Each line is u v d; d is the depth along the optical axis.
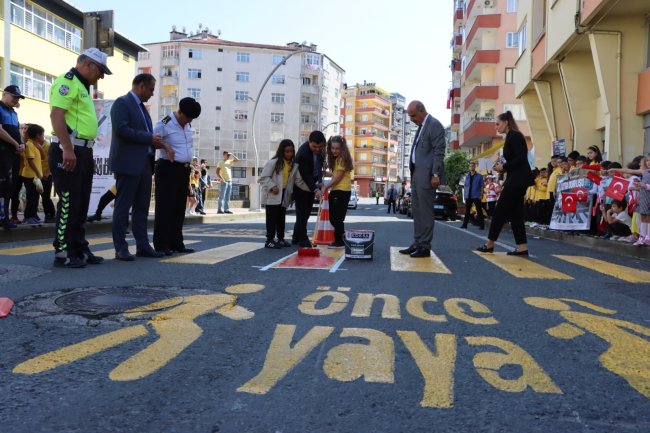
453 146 59.06
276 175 8.25
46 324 3.54
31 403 2.39
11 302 3.95
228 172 20.12
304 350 3.15
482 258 7.43
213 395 2.52
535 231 13.93
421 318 3.91
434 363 2.98
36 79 27.62
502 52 38.94
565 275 6.05
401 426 2.25
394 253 7.80
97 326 3.53
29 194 10.23
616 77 13.61
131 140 6.21
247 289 4.80
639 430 2.25
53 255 6.79
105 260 6.36
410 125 143.62
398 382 2.71
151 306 4.01
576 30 13.91
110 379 2.67
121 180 6.34
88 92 5.82
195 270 5.78
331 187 8.61
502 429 2.24
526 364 3.00
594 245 9.89
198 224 15.54
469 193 15.85
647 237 8.30
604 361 3.07
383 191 118.19
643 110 13.14
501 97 39.00
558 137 19.06
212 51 77.12
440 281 5.45
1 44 24.34
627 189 9.60
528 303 4.51
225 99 77.50
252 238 10.11
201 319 3.74
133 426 2.20
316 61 80.69
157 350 3.10
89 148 5.86
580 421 2.32
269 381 2.69
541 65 18.05
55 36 28.98
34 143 10.07
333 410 2.38
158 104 77.94
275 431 2.19
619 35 13.46
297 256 7.13
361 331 3.54
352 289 4.92
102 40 9.48
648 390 2.67
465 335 3.51
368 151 110.81
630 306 4.52
